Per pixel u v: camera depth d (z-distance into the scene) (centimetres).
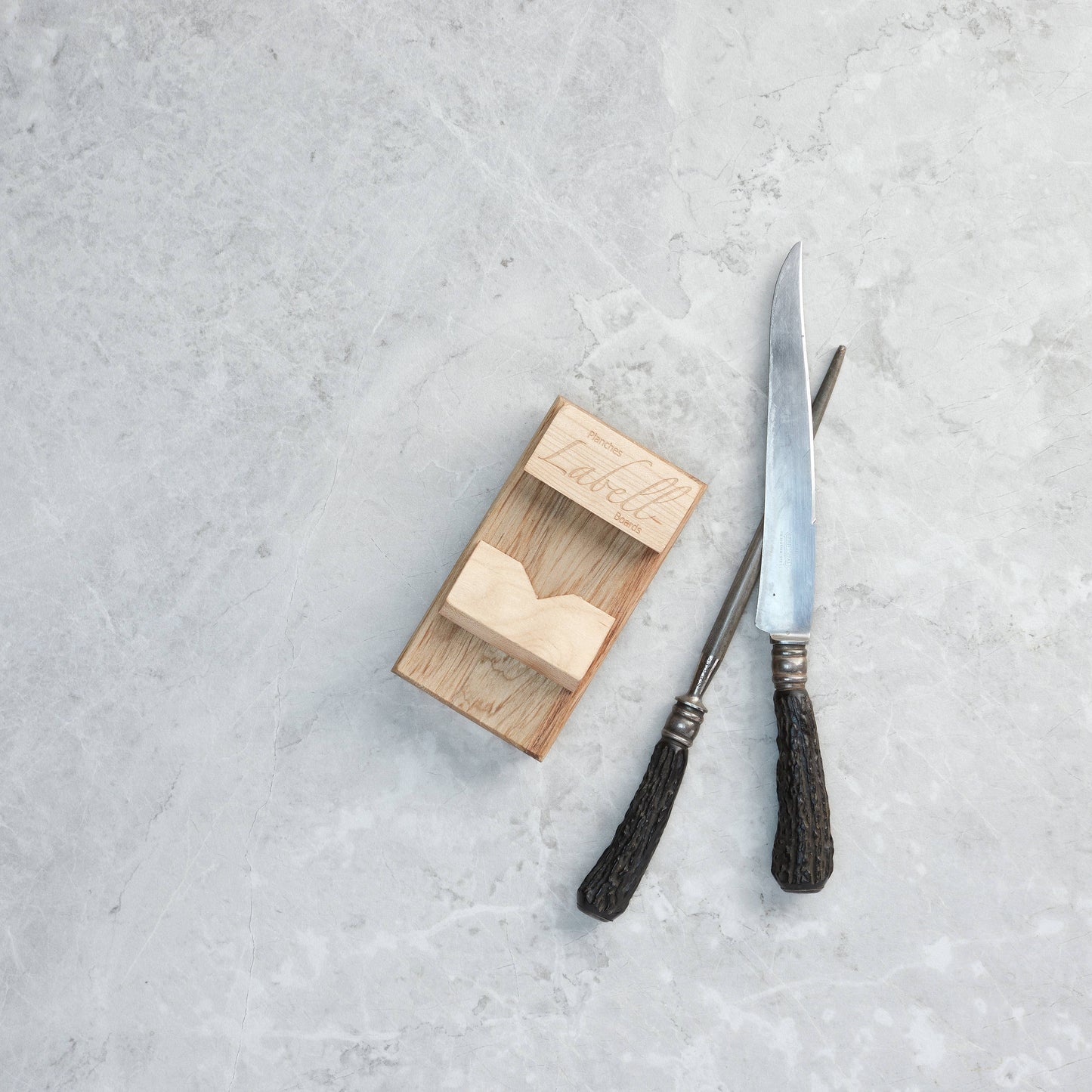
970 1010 113
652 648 112
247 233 112
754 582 109
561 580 104
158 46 112
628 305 112
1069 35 112
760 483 112
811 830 106
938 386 112
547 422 102
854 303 112
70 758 114
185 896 114
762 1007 114
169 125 112
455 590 97
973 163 112
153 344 113
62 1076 113
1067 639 112
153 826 114
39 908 114
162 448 113
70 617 114
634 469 99
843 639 113
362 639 113
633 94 111
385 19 111
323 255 112
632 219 112
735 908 113
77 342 113
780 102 111
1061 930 113
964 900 113
